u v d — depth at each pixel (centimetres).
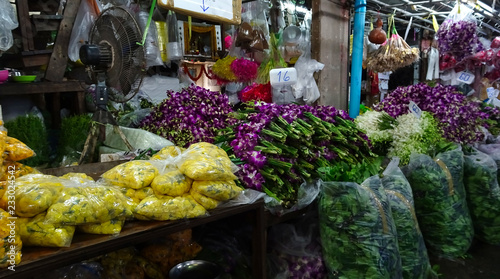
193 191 136
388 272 176
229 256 184
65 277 136
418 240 210
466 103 307
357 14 330
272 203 180
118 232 116
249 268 186
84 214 107
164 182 129
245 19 332
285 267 194
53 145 244
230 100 430
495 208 274
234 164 162
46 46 295
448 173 252
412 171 248
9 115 236
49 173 153
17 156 119
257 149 188
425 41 557
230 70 335
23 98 253
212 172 135
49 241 102
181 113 218
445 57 495
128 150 199
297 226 211
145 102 321
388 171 229
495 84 653
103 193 115
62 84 246
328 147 230
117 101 210
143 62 196
